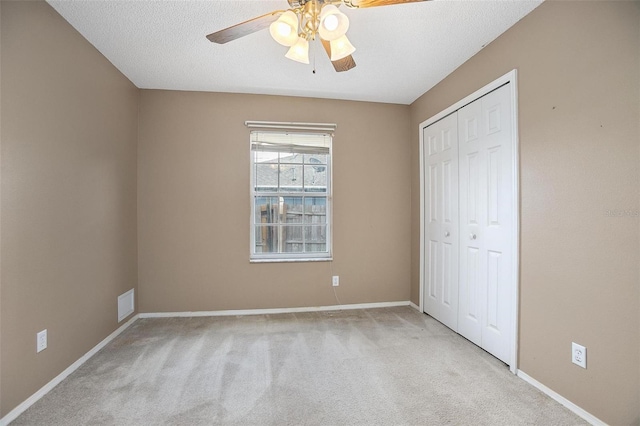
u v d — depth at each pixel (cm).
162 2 187
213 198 325
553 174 180
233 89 319
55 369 193
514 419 161
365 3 154
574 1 167
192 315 321
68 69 206
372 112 353
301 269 339
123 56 251
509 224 212
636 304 141
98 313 242
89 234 230
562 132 174
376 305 353
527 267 198
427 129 325
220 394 183
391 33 219
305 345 250
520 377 202
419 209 340
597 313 156
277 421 160
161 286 318
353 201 349
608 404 151
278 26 156
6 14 159
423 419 161
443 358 228
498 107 222
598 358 156
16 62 165
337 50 173
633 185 142
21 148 169
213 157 325
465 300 262
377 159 354
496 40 224
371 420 161
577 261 166
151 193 315
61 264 200
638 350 140
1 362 157
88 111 229
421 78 293
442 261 297
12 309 163
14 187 165
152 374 205
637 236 141
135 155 307
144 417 162
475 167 248
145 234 314
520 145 203
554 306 179
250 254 332
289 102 337
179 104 319
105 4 188
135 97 307
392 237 356
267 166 340
